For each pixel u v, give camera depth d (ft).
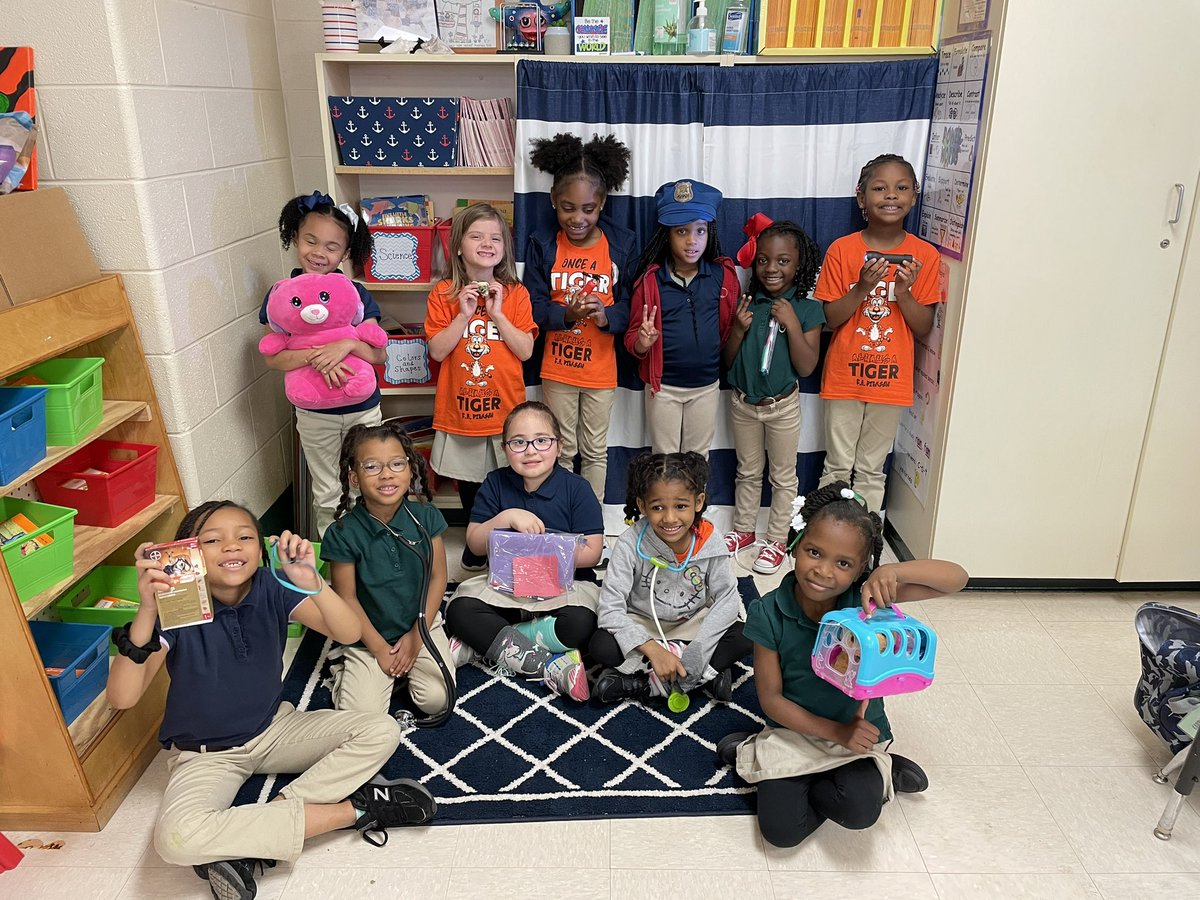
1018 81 6.99
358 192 9.45
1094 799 6.02
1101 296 7.52
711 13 8.48
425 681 6.79
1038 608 8.34
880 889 5.33
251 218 8.43
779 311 8.38
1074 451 7.99
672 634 7.12
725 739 6.36
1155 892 5.31
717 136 8.46
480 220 8.07
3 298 5.38
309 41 9.11
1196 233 7.27
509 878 5.39
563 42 8.44
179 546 5.03
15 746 5.55
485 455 8.87
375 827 5.72
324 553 6.79
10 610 5.16
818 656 5.33
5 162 5.77
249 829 5.24
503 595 7.45
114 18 6.02
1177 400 7.76
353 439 6.67
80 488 6.29
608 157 8.14
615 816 5.86
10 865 5.27
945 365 8.04
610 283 8.58
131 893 5.31
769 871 5.45
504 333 8.29
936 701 6.98
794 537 5.69
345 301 7.66
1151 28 6.84
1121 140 7.11
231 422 8.00
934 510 8.31
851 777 5.48
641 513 7.13
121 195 6.40
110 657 6.86
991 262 7.47
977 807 5.95
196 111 7.29
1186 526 8.18
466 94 9.20
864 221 8.73
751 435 9.07
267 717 5.86
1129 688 7.16
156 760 6.43
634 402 9.32
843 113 8.38
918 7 8.20
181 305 6.99
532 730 6.69
